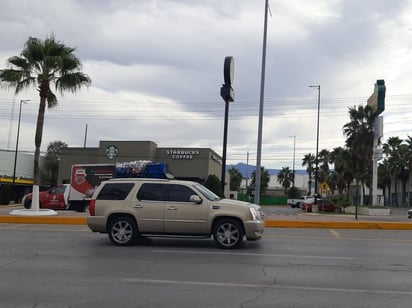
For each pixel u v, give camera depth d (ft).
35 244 41.06
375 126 144.97
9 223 61.98
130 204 40.91
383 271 30.17
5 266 30.68
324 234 51.83
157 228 40.40
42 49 70.38
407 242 45.21
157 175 92.02
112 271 29.25
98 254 35.83
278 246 41.22
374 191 145.89
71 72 72.54
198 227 39.83
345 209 172.76
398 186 269.64
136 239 41.98
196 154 177.58
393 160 247.09
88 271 29.19
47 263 31.83
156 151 180.55
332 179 284.82
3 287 24.88
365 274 29.14
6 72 70.59
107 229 41.22
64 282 26.09
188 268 30.42
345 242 44.70
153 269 29.96
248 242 43.73
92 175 95.76
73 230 52.80
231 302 22.26
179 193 40.88
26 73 71.56
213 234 39.75
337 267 31.37
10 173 201.67
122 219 40.86
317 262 33.17
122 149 177.99
